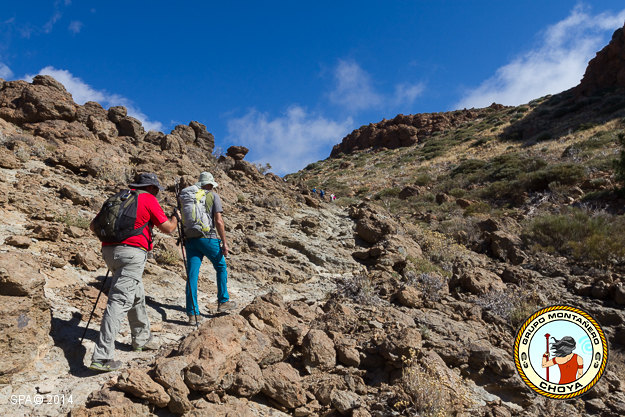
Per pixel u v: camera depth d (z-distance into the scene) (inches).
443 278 332.2
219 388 148.2
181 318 209.5
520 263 475.2
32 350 141.3
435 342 218.5
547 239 527.2
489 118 3100.4
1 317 134.5
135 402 132.0
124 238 152.3
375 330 221.0
